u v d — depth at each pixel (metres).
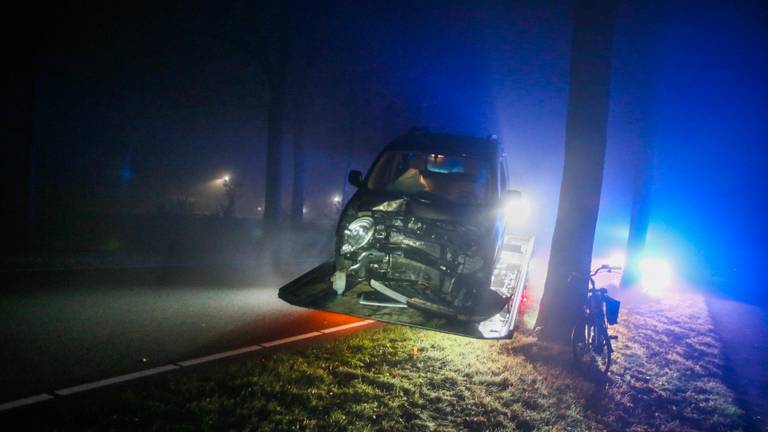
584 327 7.66
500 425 5.20
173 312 8.20
